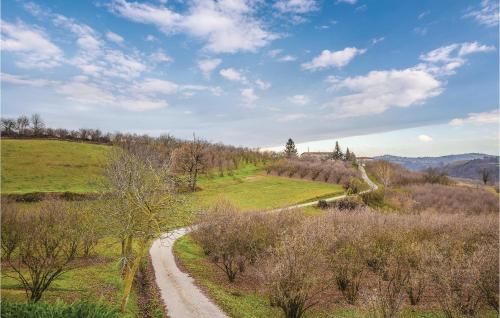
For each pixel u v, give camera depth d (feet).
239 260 106.83
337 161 585.22
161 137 473.26
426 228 121.70
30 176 267.80
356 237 93.66
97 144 405.39
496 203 317.63
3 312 42.16
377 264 95.04
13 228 90.07
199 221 110.01
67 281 82.23
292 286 67.77
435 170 503.61
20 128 468.34
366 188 342.44
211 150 454.40
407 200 300.20
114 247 129.08
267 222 120.37
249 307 77.87
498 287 66.80
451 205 310.86
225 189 324.39
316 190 329.93
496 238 109.91
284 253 71.36
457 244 98.68
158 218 66.39
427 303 81.25
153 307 73.67
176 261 120.06
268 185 355.97
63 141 385.29
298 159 556.51
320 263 75.82
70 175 282.77
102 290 78.02
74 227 84.12
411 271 82.74
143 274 101.30
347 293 85.66
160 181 70.08
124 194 73.87
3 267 89.71
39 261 67.31
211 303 77.41
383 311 61.72
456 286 65.05
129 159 96.17
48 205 101.91
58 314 43.75
